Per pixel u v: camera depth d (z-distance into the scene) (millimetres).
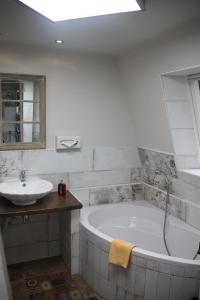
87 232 2447
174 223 2658
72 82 2838
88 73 2889
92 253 2416
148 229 2963
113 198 3234
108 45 2404
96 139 3064
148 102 2713
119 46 2416
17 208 2318
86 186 3080
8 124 2645
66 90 2828
